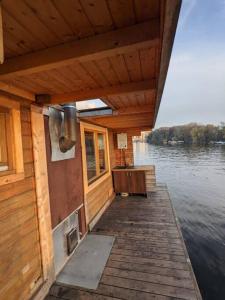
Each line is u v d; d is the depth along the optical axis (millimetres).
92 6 900
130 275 2578
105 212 4945
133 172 6188
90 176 4480
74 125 2930
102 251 3178
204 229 6039
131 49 1127
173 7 675
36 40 1154
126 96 2613
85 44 1161
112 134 7109
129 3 893
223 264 4113
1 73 1357
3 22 971
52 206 2740
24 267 2074
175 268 2676
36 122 2352
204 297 3178
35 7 886
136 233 3764
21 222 2074
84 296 2283
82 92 2137
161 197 5969
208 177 14406
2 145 2000
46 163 2572
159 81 1509
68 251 3006
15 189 2014
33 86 1975
